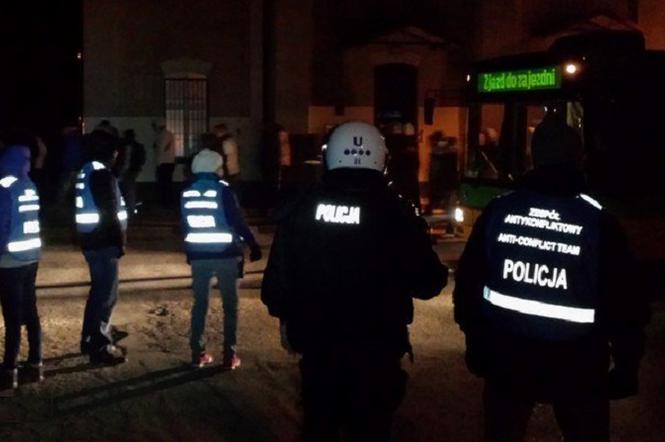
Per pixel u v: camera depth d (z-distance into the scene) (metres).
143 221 21.78
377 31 26.00
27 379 8.88
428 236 5.31
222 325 11.49
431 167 21.52
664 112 13.35
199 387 8.79
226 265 9.18
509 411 5.14
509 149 14.62
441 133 22.11
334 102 26.34
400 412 8.16
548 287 4.99
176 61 25.48
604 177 13.11
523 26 26.73
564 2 26.88
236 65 25.89
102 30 25.09
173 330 11.25
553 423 7.83
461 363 9.84
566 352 4.96
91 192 9.27
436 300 13.32
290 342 5.27
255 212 23.75
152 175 25.45
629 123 13.26
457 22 26.86
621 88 13.23
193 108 25.80
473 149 15.48
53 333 10.98
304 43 25.81
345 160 5.25
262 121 26.09
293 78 25.80
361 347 5.13
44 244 18.30
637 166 13.25
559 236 5.00
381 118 26.59
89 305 9.46
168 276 15.06
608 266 4.94
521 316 5.02
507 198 5.21
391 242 5.18
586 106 13.13
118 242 9.37
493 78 14.91
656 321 12.00
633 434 7.70
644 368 9.77
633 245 13.25
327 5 26.16
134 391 8.65
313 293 5.17
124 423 7.76
